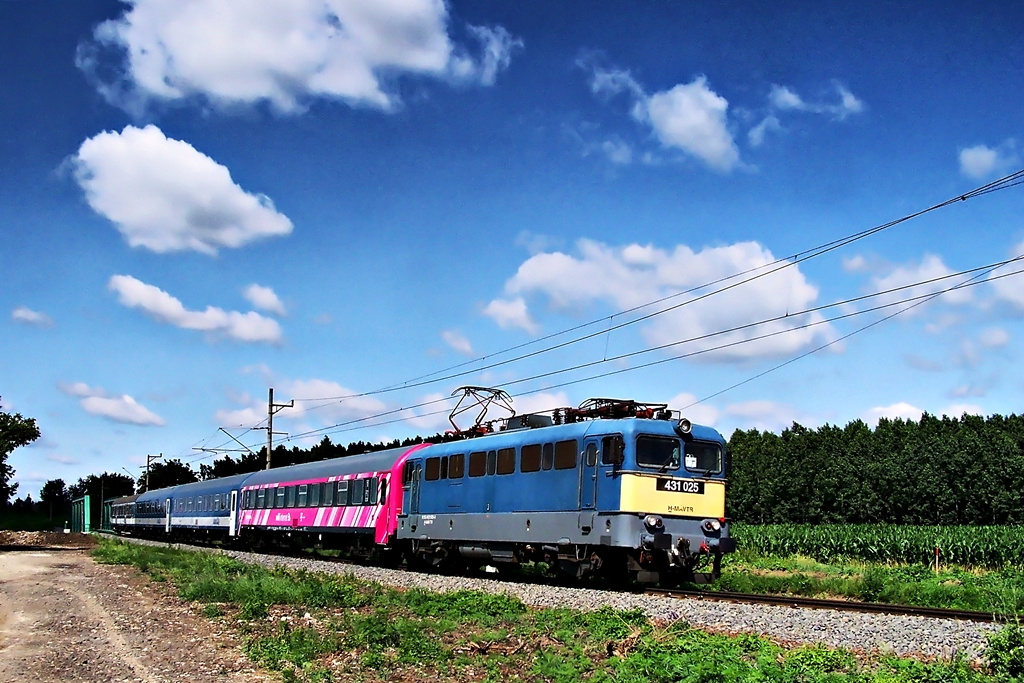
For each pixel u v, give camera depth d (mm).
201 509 57469
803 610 17891
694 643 13312
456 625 16984
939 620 16297
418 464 31266
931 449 71438
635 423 22500
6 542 62656
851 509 74125
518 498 25625
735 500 85750
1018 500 63844
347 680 12641
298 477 42625
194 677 12570
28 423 43594
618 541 21859
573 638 15133
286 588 21906
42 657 14117
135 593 23750
